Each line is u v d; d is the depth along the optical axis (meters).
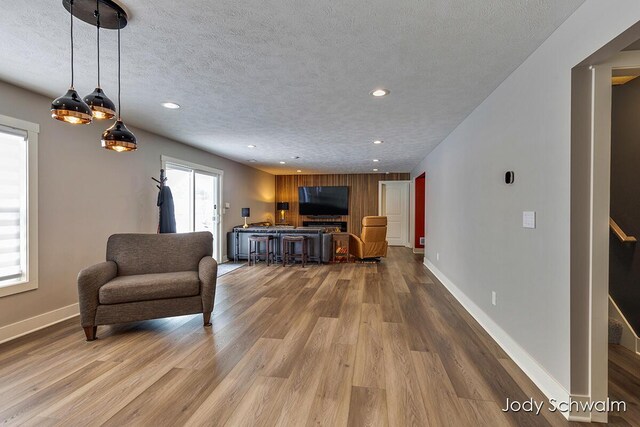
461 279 3.74
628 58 1.62
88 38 1.96
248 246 6.68
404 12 1.69
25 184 2.81
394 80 2.59
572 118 1.69
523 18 1.73
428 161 6.01
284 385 1.97
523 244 2.22
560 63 1.79
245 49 2.10
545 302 1.94
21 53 2.16
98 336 2.73
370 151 5.76
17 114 2.73
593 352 1.67
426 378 2.06
